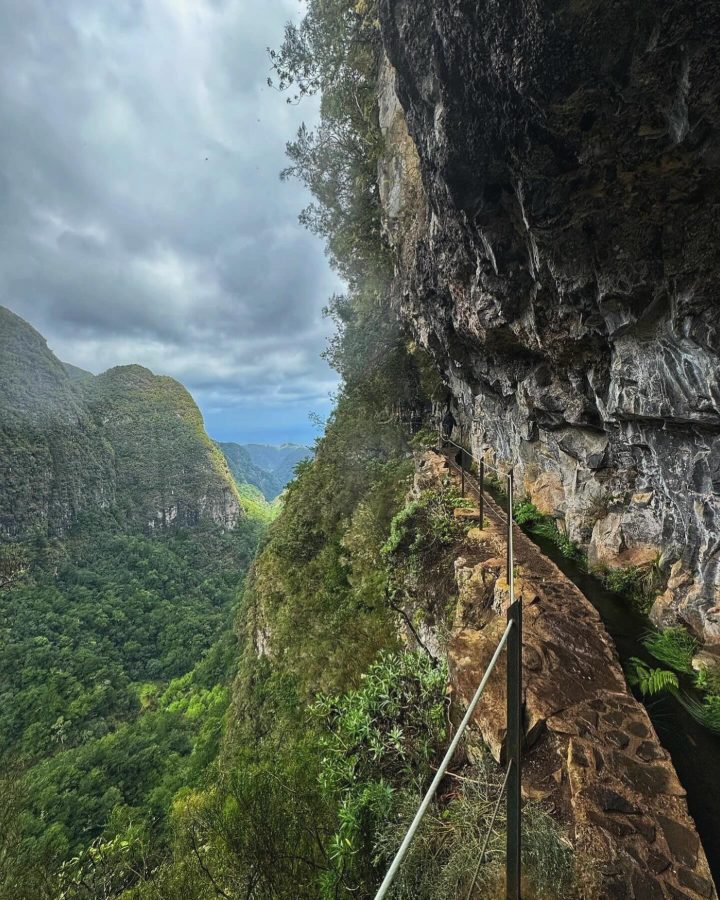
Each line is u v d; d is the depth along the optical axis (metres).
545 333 5.27
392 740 3.94
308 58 11.71
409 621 6.77
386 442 14.89
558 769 2.92
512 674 1.77
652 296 3.73
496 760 3.09
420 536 7.61
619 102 2.81
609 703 3.38
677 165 2.96
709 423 3.67
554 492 7.34
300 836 3.84
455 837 2.72
